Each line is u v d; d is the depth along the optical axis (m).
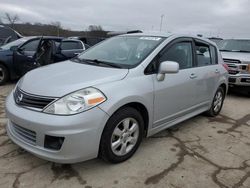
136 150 3.53
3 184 2.79
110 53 4.03
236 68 7.48
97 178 2.99
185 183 2.99
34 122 2.77
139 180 3.00
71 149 2.76
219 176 3.18
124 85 3.17
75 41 8.61
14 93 3.34
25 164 3.17
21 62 7.01
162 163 3.38
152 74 3.56
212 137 4.35
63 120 2.71
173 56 4.00
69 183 2.88
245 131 4.73
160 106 3.69
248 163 3.54
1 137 3.82
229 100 7.22
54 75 3.30
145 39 4.09
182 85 4.03
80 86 2.94
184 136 4.31
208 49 5.02
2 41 10.57
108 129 2.99
